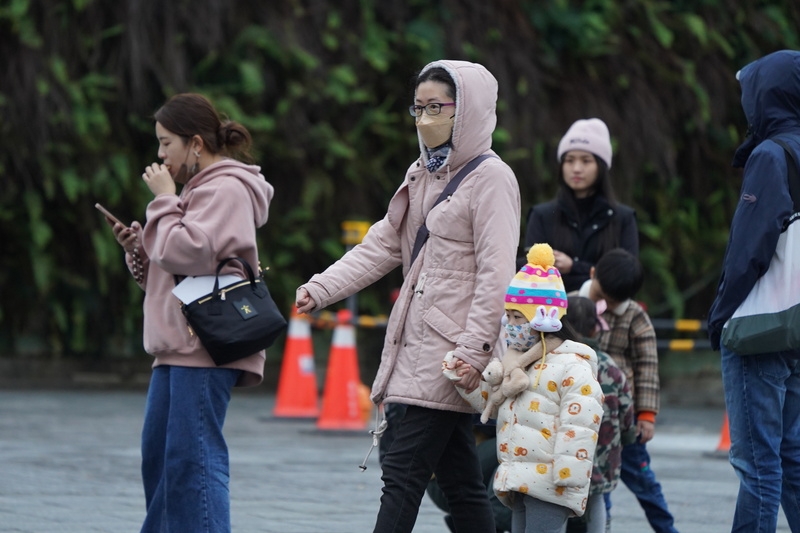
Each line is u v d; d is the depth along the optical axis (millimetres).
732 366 18078
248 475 29562
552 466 16688
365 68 59312
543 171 60344
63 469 29422
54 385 55844
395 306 17516
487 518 17672
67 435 36781
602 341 22062
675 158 65125
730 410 18156
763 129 18453
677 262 66250
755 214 17438
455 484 17625
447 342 16922
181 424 16969
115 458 31719
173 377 17125
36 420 40875
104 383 56781
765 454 17844
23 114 52656
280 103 56781
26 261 55500
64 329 55531
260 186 17641
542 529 16875
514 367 16875
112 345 57094
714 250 66750
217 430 17172
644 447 22312
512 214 16969
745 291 17500
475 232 16906
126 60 54500
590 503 19609
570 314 19906
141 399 50344
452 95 17156
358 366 60969
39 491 25891
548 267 17031
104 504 24406
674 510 26328
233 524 22719
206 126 17672
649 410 22000
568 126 61375
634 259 21984
